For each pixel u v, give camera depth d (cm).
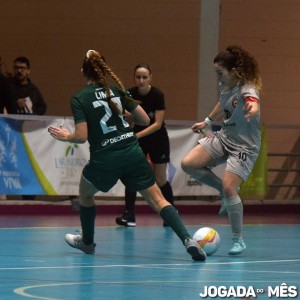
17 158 2038
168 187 1873
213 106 2200
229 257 1318
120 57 2631
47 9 2644
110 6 2633
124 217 1850
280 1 2602
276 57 2603
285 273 1141
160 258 1294
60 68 2642
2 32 2650
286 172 2580
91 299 918
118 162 1256
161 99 1789
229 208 1341
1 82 2108
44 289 980
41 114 2200
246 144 1330
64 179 2086
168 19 2617
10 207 2094
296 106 2611
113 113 1261
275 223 2033
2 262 1213
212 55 2203
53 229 1728
